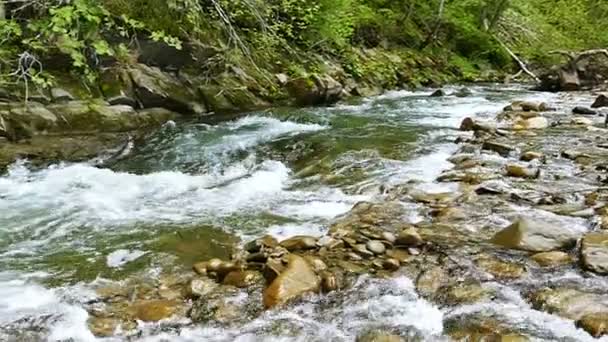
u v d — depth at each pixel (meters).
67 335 3.80
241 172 7.92
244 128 10.36
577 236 4.92
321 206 6.34
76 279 4.65
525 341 3.48
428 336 3.67
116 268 4.86
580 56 18.08
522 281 4.28
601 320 3.61
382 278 4.44
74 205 6.52
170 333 3.84
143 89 10.53
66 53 9.73
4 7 9.48
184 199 6.76
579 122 10.52
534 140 9.04
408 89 17.58
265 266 4.55
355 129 10.37
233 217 6.07
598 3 29.17
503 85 19.69
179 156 8.64
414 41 21.73
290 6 14.05
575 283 4.19
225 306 4.13
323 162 8.03
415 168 7.64
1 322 3.96
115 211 6.33
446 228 5.34
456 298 4.09
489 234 5.19
